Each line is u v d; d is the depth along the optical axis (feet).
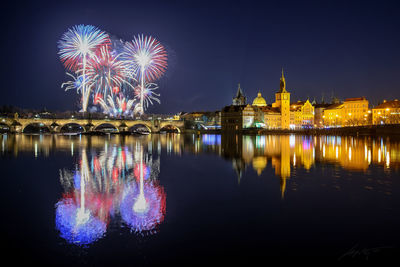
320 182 115.03
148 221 75.25
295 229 69.56
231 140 405.18
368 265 54.39
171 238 65.16
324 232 67.82
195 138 486.79
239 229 69.82
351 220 74.64
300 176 126.72
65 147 279.49
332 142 332.39
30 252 59.47
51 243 63.21
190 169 147.95
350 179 120.37
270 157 192.03
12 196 97.45
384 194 97.35
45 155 209.05
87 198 95.04
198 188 107.45
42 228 70.74
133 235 67.00
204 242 63.36
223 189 105.50
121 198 94.89
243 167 152.25
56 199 94.22
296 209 82.99
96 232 68.39
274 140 389.80
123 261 56.08
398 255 57.67
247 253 58.80
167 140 423.64
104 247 61.36
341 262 55.47
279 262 55.67
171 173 137.18
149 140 423.23
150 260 56.39
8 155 208.54
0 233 67.72
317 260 56.24
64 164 165.78
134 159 188.34
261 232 68.08
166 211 82.12
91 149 260.01
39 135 574.56
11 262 55.77
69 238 65.51
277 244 62.39
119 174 135.03
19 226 71.77
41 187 109.60
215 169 147.23
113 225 72.38
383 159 177.58
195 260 56.34
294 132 640.58
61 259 56.85
